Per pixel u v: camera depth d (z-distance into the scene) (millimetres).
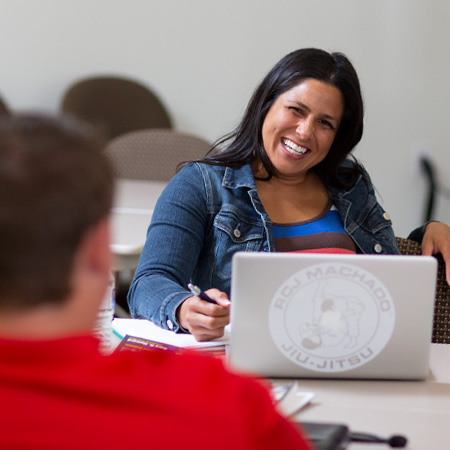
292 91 2186
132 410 744
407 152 5082
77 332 783
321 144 2215
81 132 789
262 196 2279
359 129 2305
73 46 4758
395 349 1595
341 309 1556
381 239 2346
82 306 778
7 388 729
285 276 1524
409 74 4988
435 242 2309
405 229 5164
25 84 4750
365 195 2381
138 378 769
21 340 741
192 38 4844
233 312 1539
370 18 4906
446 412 1498
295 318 1551
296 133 2180
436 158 5098
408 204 5133
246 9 4840
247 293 1527
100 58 4797
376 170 5090
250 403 798
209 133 4969
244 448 755
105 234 781
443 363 1771
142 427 734
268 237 2174
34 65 4738
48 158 739
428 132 5062
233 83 4918
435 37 4953
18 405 723
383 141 5055
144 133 3719
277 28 4875
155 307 1870
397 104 5016
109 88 4660
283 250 2203
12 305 736
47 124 781
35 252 720
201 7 4812
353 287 1546
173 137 3709
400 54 4957
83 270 767
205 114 4941
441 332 2242
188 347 1750
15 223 710
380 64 4965
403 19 4922
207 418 752
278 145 2215
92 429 725
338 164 2342
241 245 2174
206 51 4863
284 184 2311
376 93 4996
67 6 4707
